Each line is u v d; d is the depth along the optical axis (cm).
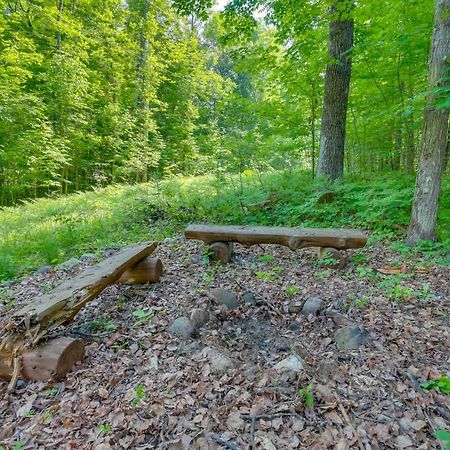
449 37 387
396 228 519
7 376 217
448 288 323
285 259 445
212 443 170
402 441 165
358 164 974
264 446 166
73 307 241
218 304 316
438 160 424
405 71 707
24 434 180
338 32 670
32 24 1226
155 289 355
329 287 348
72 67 1288
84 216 757
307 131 825
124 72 1702
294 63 743
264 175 966
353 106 859
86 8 1486
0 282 425
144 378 220
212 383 213
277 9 712
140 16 1766
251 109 793
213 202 716
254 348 257
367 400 193
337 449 163
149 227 655
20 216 817
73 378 220
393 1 586
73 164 1443
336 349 248
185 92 1986
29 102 1177
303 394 198
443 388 196
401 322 271
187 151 1888
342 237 392
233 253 468
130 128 1606
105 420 186
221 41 841
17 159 1150
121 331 277
